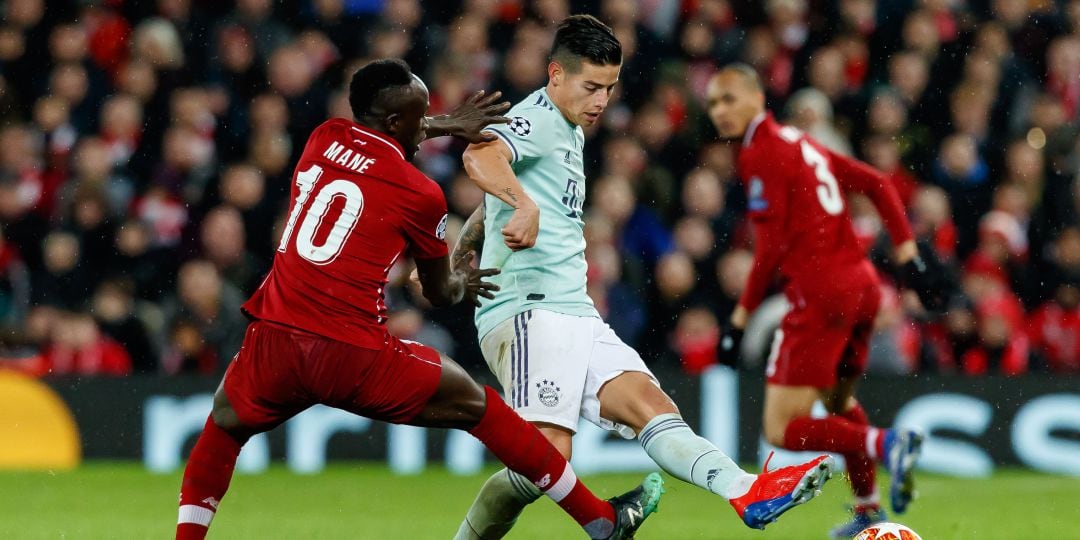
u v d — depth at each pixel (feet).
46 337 126.93
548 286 61.05
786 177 86.89
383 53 144.77
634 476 120.98
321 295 53.16
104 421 123.44
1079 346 137.80
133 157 137.08
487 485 61.00
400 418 54.75
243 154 139.13
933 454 124.98
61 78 141.38
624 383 60.64
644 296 134.72
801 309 87.30
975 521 93.20
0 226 133.80
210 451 54.54
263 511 97.91
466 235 64.18
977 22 158.51
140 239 129.49
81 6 147.43
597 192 134.51
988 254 137.39
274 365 53.16
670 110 145.38
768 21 155.94
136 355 126.82
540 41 144.15
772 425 87.81
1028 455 125.18
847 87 150.92
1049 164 148.46
